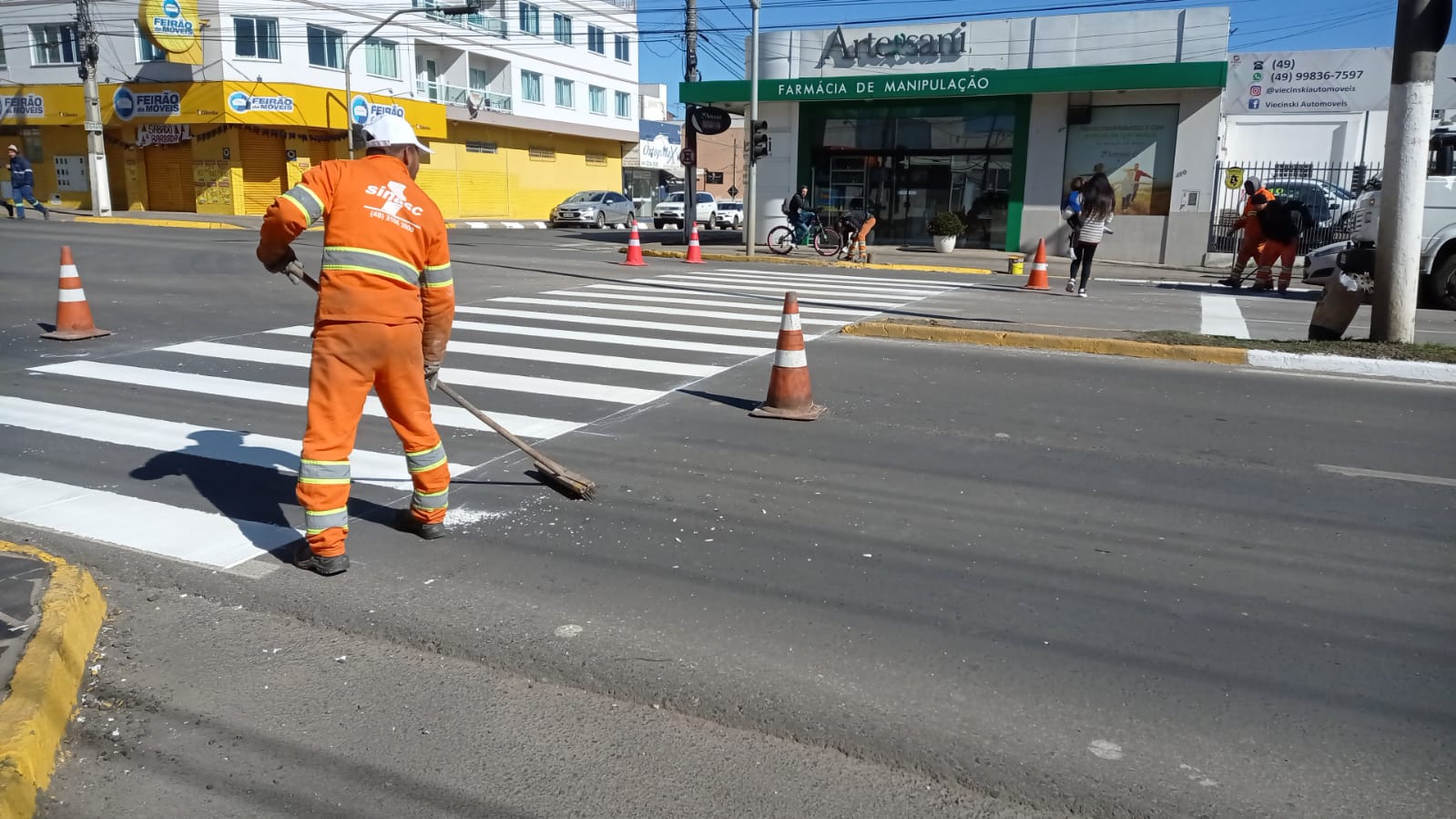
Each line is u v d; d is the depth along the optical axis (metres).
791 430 7.08
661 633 3.98
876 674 3.68
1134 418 7.54
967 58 24.77
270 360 9.07
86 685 3.51
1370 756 3.20
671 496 5.63
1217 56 22.52
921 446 6.71
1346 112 30.67
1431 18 9.18
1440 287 14.55
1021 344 10.51
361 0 37.62
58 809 2.87
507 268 18.36
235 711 3.40
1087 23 23.55
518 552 4.79
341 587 4.36
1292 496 5.77
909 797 3.01
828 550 4.87
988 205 25.92
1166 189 23.83
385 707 3.45
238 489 5.57
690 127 26.69
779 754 3.21
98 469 5.88
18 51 36.09
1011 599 4.33
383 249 4.34
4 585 3.88
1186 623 4.12
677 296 14.38
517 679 3.65
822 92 25.69
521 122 45.91
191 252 19.36
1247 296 16.38
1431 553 4.91
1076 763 3.15
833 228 25.78
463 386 8.26
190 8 33.06
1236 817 2.91
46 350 9.36
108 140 36.53
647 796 2.99
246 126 34.50
